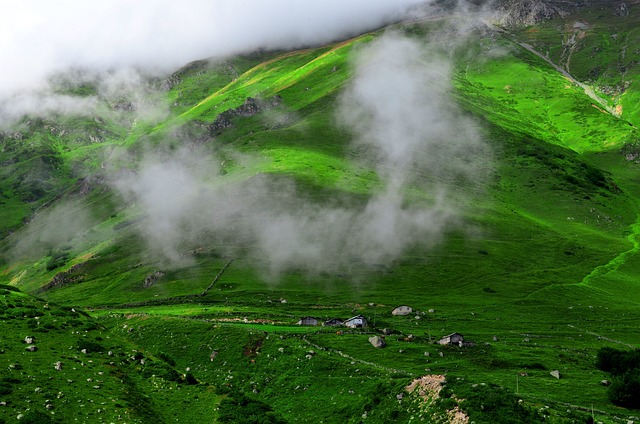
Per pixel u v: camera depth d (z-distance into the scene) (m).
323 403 79.25
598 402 85.88
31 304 79.19
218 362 99.44
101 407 51.75
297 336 114.44
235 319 141.00
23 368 56.38
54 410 49.16
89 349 66.75
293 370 91.94
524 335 140.25
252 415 58.91
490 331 143.25
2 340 62.81
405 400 70.06
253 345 103.44
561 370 105.56
